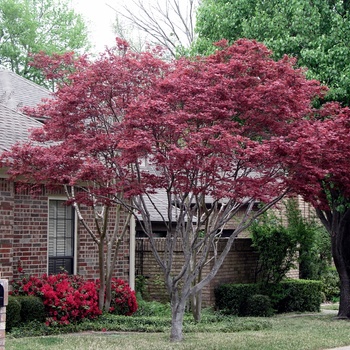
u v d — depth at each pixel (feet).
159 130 37.29
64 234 56.90
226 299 66.18
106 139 37.76
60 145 40.32
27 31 116.47
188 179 36.96
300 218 71.41
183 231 45.27
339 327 54.13
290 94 38.55
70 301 50.11
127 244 62.85
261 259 70.13
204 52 64.03
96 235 59.47
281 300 70.38
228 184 36.99
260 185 37.27
